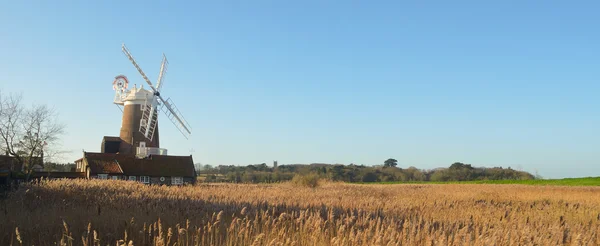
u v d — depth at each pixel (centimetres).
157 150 6588
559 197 3738
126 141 6731
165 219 1680
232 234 1370
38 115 5519
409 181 10031
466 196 3634
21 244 1305
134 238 1412
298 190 3856
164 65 7031
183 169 6375
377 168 11169
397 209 2209
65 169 7556
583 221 2050
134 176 6081
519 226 1580
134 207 2034
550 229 1570
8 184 3030
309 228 1427
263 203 2309
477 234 1370
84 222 1552
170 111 7156
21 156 5494
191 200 2383
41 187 2955
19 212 1798
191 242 1369
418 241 1342
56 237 1317
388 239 1290
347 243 1266
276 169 11231
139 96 6756
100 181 3972
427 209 2233
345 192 3853
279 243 1207
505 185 6397
